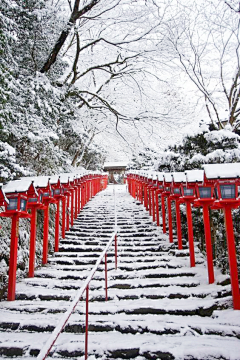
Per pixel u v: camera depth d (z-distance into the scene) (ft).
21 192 15.24
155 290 15.43
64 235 25.12
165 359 10.07
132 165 59.72
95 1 31.12
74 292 15.55
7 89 17.57
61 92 27.66
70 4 35.06
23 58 27.58
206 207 16.46
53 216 26.89
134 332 11.87
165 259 20.03
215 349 10.04
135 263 19.54
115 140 48.96
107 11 37.70
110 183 92.58
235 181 13.37
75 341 11.10
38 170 26.40
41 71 29.60
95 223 29.78
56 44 28.71
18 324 12.37
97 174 52.24
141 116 39.73
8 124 19.22
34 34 25.81
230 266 12.95
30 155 25.12
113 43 36.81
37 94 23.63
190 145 23.68
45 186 19.22
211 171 13.76
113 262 20.07
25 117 22.11
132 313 13.43
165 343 10.78
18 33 24.26
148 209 34.68
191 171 18.12
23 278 17.75
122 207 36.88
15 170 18.97
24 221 20.94
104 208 36.47
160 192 25.50
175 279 16.81
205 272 17.56
